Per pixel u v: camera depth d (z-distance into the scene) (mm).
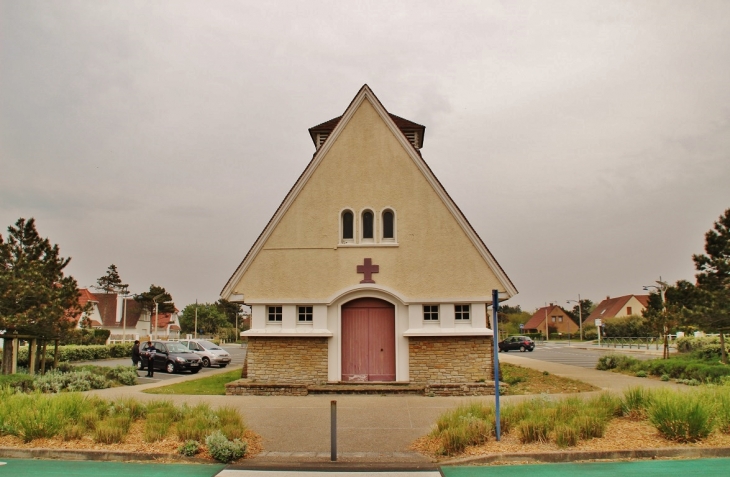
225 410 14023
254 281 22266
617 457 11289
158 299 91250
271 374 21719
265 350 21875
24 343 42719
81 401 14445
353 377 21828
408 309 21750
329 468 11070
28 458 11758
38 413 12977
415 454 12031
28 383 21969
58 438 12578
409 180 22547
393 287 21906
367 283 21875
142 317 97062
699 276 30016
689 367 23859
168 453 11664
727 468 10414
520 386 22047
